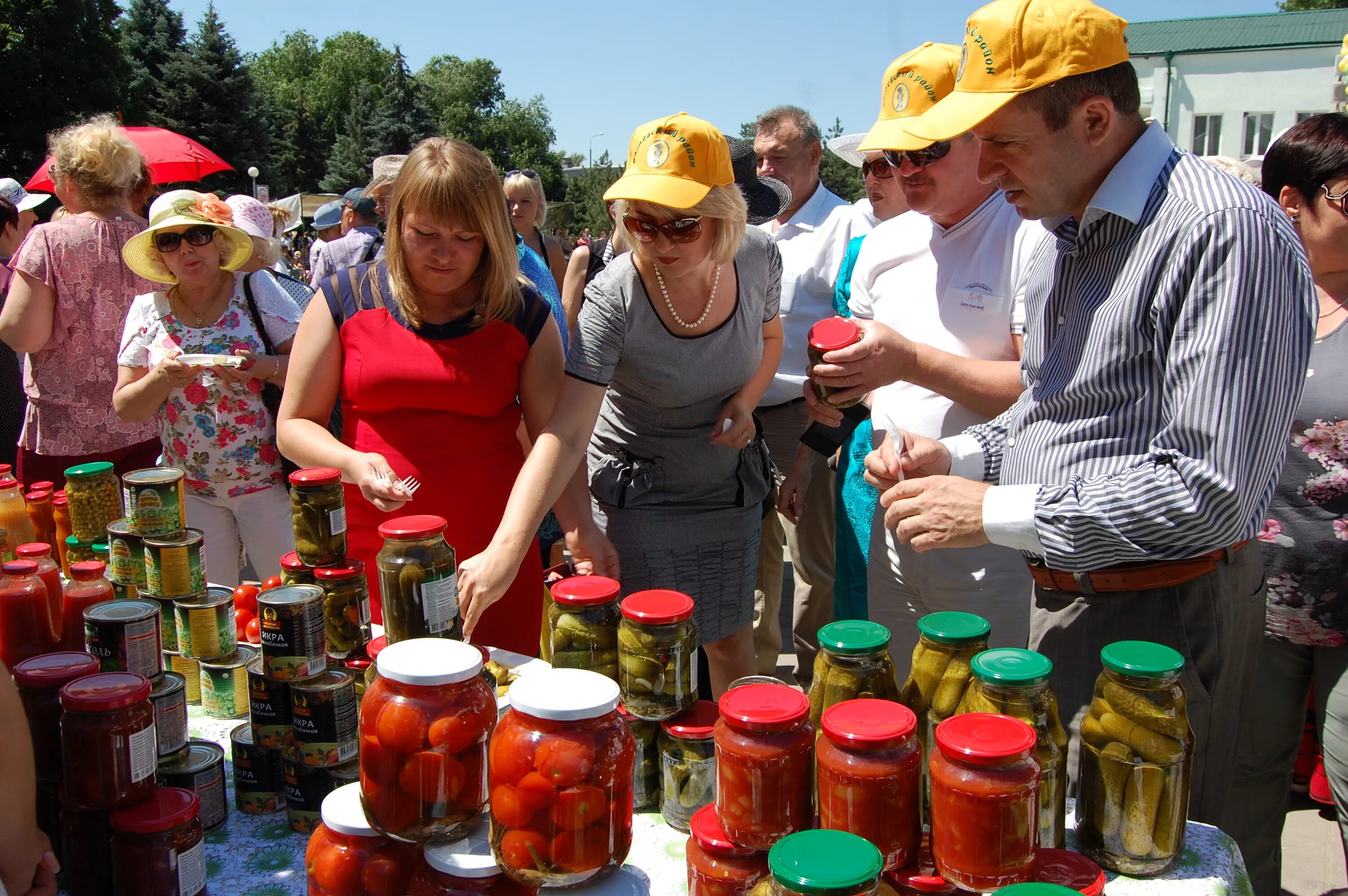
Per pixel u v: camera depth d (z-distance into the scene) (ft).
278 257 11.85
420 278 7.09
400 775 3.80
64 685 4.47
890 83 7.91
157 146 25.50
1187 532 4.82
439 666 3.88
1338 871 9.16
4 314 10.75
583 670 4.08
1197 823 5.04
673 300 8.01
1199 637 5.40
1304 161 7.50
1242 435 4.71
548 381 7.71
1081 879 3.87
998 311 7.84
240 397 9.93
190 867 4.30
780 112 13.20
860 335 7.18
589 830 3.73
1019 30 5.13
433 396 7.30
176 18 140.97
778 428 12.54
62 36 100.83
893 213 11.14
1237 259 4.77
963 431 8.04
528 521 6.44
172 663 6.18
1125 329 5.21
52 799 4.65
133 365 10.00
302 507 5.57
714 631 9.09
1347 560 7.41
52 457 11.35
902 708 4.06
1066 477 5.47
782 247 12.69
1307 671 7.86
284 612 4.97
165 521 6.23
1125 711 4.30
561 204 83.71
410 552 5.08
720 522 8.97
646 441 8.66
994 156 5.49
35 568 5.72
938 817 3.81
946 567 7.97
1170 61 103.60
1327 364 7.53
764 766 3.90
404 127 159.74
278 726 5.08
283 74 269.23
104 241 11.00
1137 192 5.19
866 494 9.21
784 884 3.32
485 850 3.92
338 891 3.99
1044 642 5.91
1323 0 139.74
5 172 97.66
